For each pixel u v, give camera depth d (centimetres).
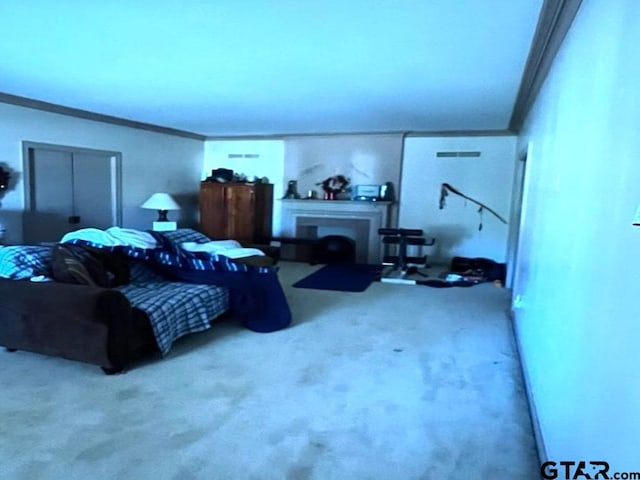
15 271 302
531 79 341
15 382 259
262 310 368
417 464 191
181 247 427
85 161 585
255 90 423
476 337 355
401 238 621
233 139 795
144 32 271
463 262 651
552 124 263
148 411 230
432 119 560
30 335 285
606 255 132
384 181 705
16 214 504
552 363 194
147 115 585
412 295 495
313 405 241
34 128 513
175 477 179
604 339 127
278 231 779
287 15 241
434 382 272
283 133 739
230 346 326
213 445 201
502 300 478
